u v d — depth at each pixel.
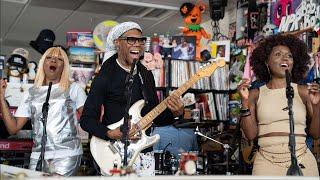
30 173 1.41
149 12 6.35
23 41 8.67
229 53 4.63
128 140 2.12
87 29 7.62
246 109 2.16
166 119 2.42
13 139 3.62
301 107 2.14
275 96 2.16
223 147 4.00
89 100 2.28
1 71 3.90
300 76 2.40
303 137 2.11
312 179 1.12
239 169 3.77
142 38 2.34
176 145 3.73
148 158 2.32
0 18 6.94
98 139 2.27
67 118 2.53
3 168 1.52
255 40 4.52
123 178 1.08
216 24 5.24
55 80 2.62
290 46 2.34
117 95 2.29
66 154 2.46
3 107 2.57
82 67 4.28
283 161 2.06
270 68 2.27
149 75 2.44
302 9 3.92
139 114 2.28
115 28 2.35
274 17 4.36
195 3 5.66
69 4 6.10
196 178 1.09
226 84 4.64
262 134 2.16
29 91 2.62
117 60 2.37
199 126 4.57
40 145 2.46
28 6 6.24
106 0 5.72
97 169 2.32
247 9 4.83
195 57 4.58
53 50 2.62
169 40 4.54
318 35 3.58
